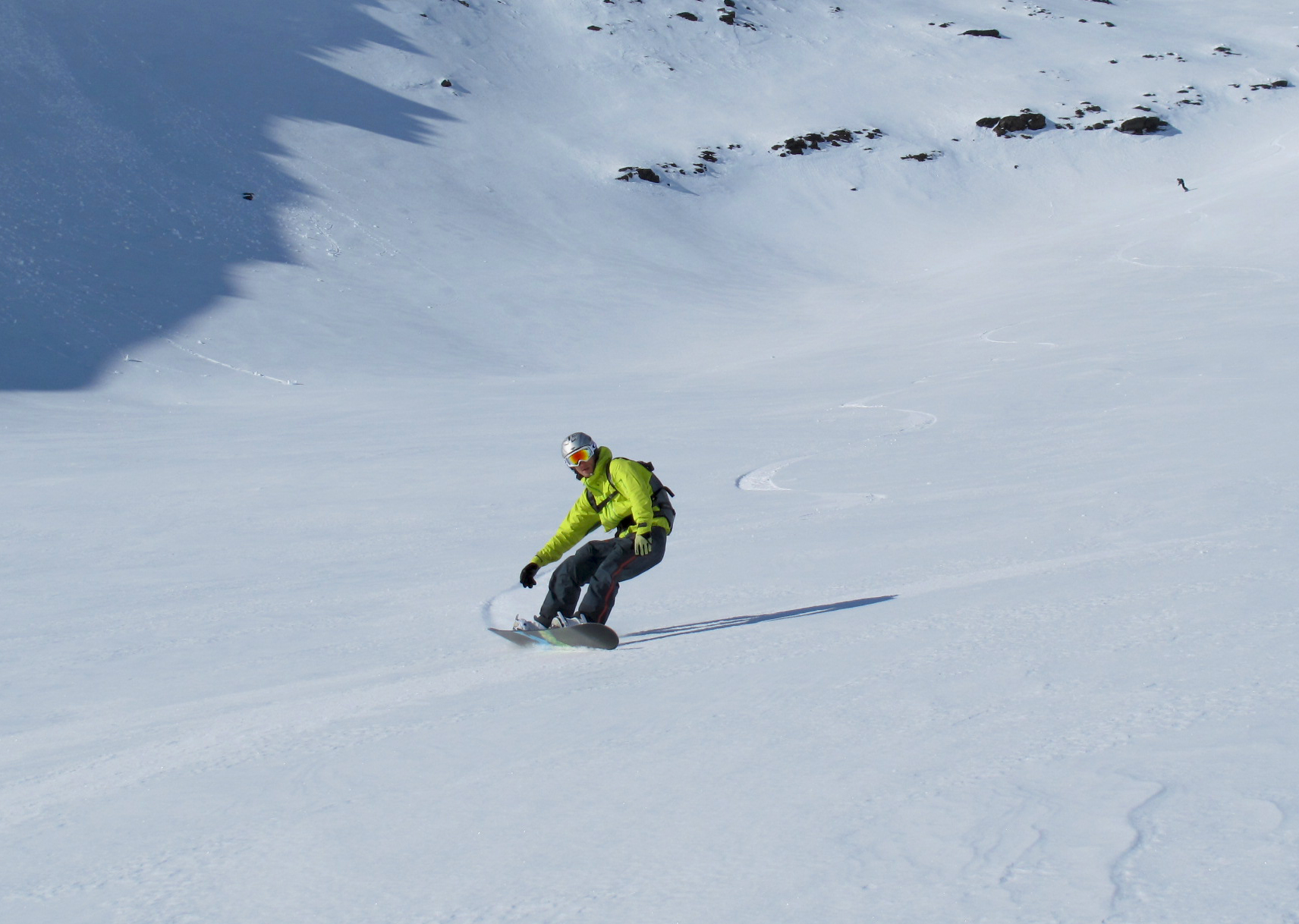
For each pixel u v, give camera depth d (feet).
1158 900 5.29
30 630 21.59
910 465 37.37
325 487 43.73
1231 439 34.01
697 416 61.93
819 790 7.77
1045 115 256.73
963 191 229.25
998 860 6.06
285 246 156.35
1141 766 7.28
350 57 243.40
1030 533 22.62
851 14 325.42
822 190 227.61
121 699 15.69
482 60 264.31
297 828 8.54
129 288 129.59
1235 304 86.74
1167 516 22.43
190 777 10.67
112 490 45.14
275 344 119.24
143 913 7.16
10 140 159.84
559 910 6.32
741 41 299.38
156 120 185.37
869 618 15.33
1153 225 154.61
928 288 151.23
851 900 5.85
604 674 13.64
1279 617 11.87
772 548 24.18
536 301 148.56
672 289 161.27
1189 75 274.77
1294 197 142.51
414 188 191.11
